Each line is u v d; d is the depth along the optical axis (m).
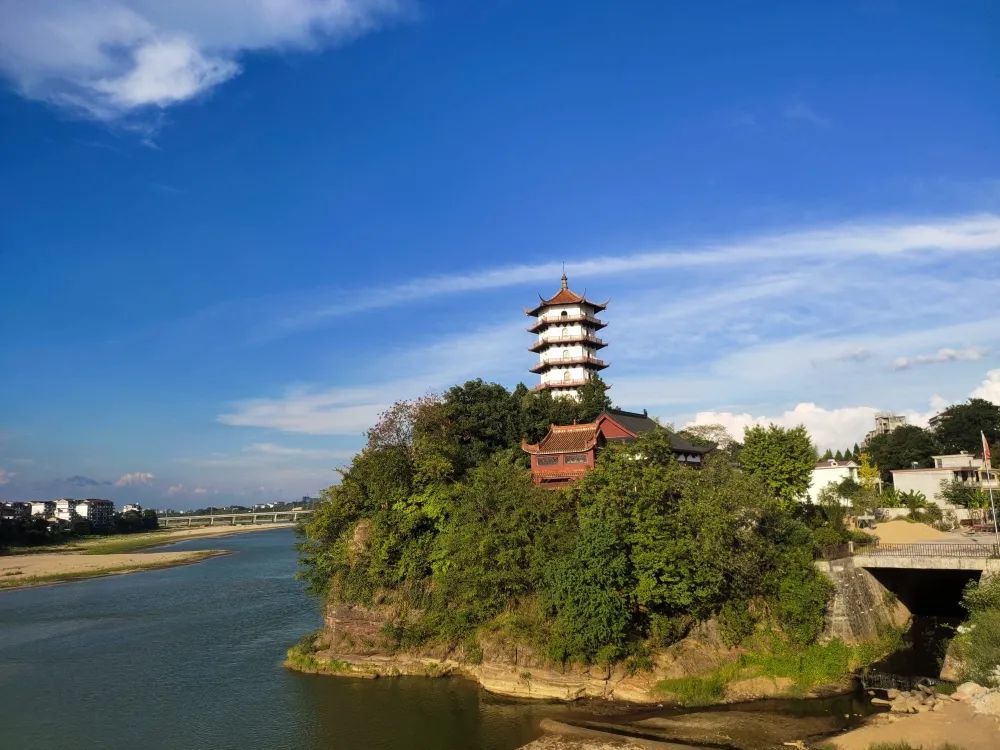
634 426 69.94
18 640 72.56
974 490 89.38
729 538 47.66
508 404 74.75
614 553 45.97
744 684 44.75
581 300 93.00
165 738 42.56
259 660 59.97
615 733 39.72
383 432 66.25
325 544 63.50
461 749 39.28
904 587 61.22
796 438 65.38
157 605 92.19
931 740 34.16
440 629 53.66
